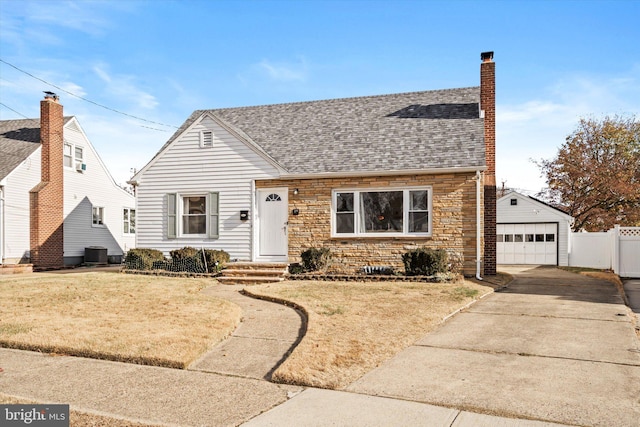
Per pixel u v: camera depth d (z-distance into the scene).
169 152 18.44
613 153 32.38
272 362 6.59
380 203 16.38
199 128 18.17
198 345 7.12
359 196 16.53
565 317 9.48
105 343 7.23
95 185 28.05
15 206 22.44
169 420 4.67
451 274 14.60
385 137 17.62
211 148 18.00
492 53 17.95
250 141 17.52
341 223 16.70
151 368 6.36
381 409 4.87
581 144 32.59
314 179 16.88
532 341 7.54
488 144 17.61
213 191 17.92
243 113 21.38
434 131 17.36
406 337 7.56
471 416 4.67
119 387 5.63
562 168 32.56
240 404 5.07
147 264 17.44
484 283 14.42
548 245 24.95
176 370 6.28
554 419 4.59
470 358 6.62
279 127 19.70
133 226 31.97
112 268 22.97
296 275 15.23
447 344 7.38
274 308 10.48
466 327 8.58
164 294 12.20
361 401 5.09
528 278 17.11
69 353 7.03
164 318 9.05
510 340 7.62
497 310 10.27
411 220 16.08
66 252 25.55
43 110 24.08
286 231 17.27
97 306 10.41
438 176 15.79
